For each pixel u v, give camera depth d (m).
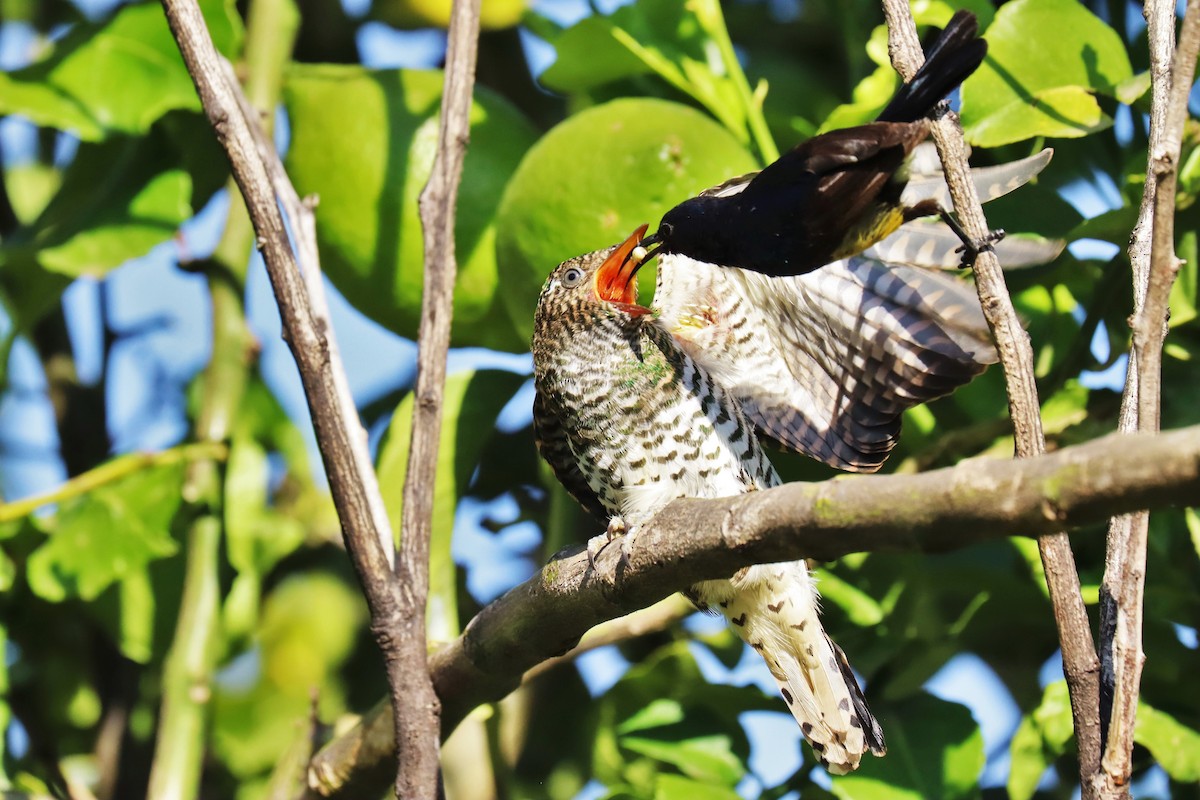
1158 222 5.31
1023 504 4.25
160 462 8.86
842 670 7.84
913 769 7.79
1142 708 7.59
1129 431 5.56
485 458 9.53
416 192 8.05
